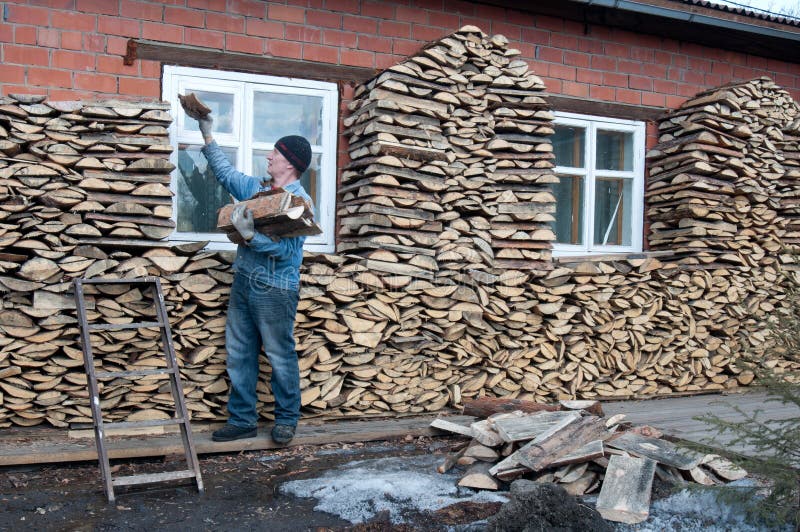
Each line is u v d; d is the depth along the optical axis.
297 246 4.74
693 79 7.40
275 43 5.71
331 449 5.00
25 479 4.25
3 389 4.72
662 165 7.11
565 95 6.77
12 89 5.00
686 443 3.93
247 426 4.86
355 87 6.01
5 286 4.65
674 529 3.69
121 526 3.57
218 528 3.58
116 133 4.99
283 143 4.72
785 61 7.94
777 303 7.34
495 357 6.02
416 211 5.70
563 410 4.93
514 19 6.55
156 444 4.65
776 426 5.58
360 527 3.58
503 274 5.99
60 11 5.11
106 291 4.87
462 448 4.79
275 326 4.71
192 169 5.60
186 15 5.44
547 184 6.26
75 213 4.85
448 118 5.89
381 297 5.52
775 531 3.71
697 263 6.91
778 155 7.29
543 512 3.45
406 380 5.71
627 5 6.42
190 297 5.12
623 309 6.52
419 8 6.18
